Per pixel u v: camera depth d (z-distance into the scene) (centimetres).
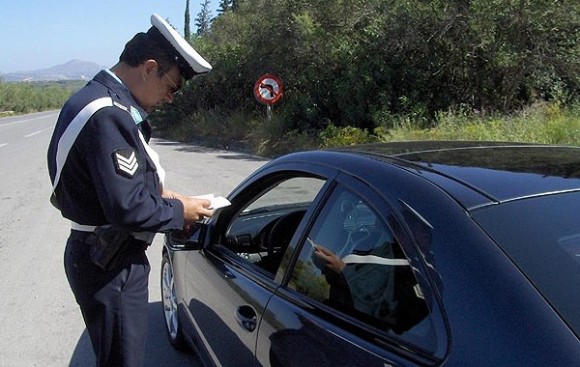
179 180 1119
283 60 1819
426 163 217
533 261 164
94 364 385
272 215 312
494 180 199
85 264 240
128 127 223
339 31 1669
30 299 504
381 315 184
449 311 159
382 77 1471
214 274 296
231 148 1833
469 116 1330
